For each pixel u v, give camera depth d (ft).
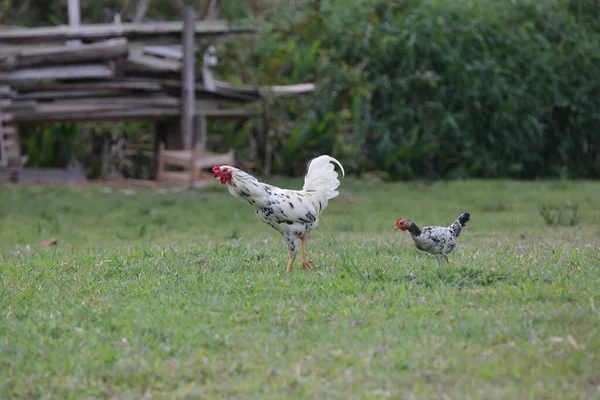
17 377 19.30
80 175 70.23
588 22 86.48
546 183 72.08
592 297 23.25
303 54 77.20
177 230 46.83
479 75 77.46
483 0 83.87
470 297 23.98
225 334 21.39
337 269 28.76
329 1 79.66
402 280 26.40
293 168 76.48
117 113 64.64
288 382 18.37
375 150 78.18
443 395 17.43
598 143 82.53
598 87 81.25
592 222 47.32
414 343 20.33
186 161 65.62
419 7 80.18
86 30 62.85
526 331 20.81
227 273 28.73
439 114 77.30
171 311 23.25
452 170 79.56
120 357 20.08
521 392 17.53
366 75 73.72
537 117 80.48
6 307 24.84
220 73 71.41
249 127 75.31
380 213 52.90
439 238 27.30
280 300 24.34
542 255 30.42
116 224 49.08
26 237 44.16
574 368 18.70
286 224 27.94
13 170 65.16
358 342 20.59
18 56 61.77
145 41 64.64
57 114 63.05
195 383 18.63
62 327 22.38
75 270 30.35
